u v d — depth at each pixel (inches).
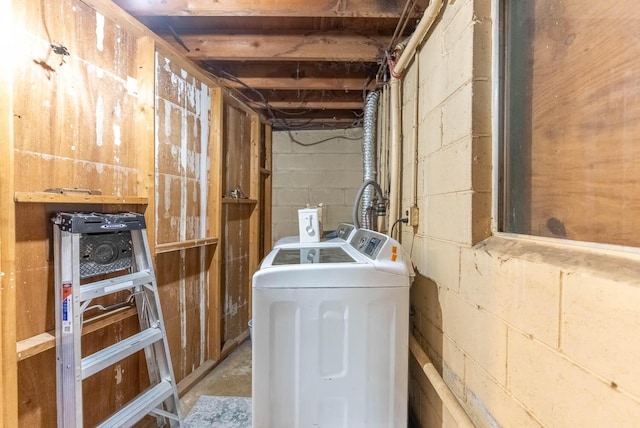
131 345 62.1
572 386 29.1
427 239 66.7
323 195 160.7
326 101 131.7
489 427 42.7
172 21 88.0
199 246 95.8
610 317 25.4
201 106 96.1
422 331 69.2
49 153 54.2
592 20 30.5
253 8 71.5
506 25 45.0
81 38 59.7
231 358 108.0
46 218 54.6
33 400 52.2
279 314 51.7
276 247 77.9
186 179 89.4
